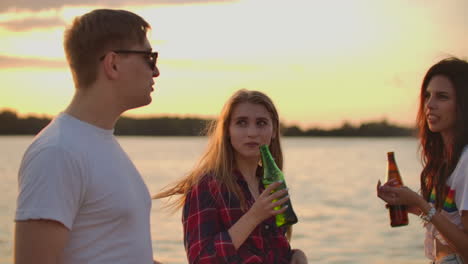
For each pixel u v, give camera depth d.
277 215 2.61
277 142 2.93
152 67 2.11
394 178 3.12
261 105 2.77
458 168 2.92
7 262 8.89
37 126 67.31
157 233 11.36
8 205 15.33
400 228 12.36
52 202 1.76
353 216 14.50
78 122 1.96
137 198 2.03
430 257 3.11
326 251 10.35
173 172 27.33
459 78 3.01
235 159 2.82
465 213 2.80
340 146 69.81
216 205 2.63
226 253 2.42
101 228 1.91
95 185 1.89
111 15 2.03
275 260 2.63
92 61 1.99
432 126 3.06
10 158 35.91
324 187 21.36
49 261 1.76
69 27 2.04
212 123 2.88
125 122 93.12
